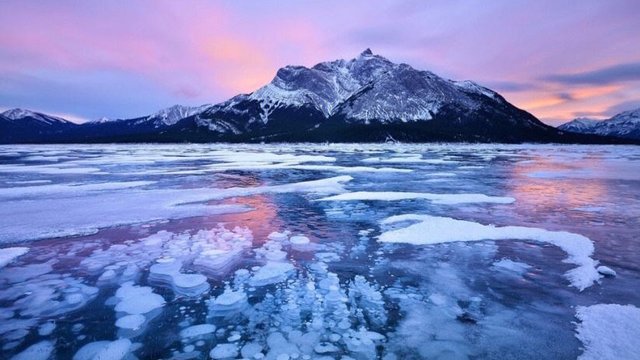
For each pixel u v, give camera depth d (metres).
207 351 5.27
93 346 5.39
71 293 7.09
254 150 78.69
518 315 6.16
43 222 12.33
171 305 6.64
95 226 11.88
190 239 10.47
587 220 12.55
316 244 10.06
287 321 6.09
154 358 5.11
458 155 58.75
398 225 12.08
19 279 7.76
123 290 7.22
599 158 51.03
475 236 10.52
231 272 8.12
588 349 5.11
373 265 8.52
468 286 7.35
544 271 8.04
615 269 8.10
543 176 26.67
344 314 6.32
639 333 5.44
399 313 6.32
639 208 14.59
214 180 24.17
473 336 5.57
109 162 40.84
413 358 5.06
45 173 28.28
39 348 5.33
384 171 30.39
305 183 21.95
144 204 15.45
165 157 50.72
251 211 14.27
